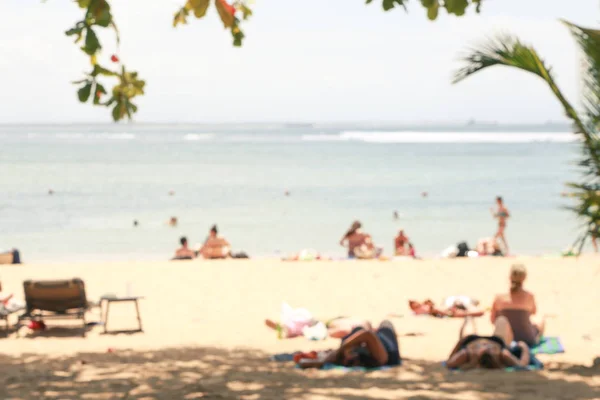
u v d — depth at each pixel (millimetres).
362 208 38906
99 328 11391
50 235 29141
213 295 14523
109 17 4863
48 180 53719
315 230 30984
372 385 6801
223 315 12523
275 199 43125
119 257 24250
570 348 9281
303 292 14836
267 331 11086
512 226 32219
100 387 6758
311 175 60031
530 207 39312
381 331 8047
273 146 120375
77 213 36188
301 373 7473
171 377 7258
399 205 40250
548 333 10602
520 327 8711
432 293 14672
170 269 17875
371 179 56469
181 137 183250
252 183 52719
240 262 19203
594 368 7727
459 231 30672
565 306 13023
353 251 20781
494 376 7227
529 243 27547
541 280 15852
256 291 14945
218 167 68750
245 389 6613
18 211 36812
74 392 6543
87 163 73000
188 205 39938
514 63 7891
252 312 12789
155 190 47594
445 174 61562
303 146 120812
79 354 9070
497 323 8320
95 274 17094
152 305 13500
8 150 99312
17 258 19703
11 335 10766
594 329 10898
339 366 7820
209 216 35438
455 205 40344
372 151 103375
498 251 20922
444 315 12258
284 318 10609
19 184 50625
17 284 15695
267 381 7012
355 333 7770
